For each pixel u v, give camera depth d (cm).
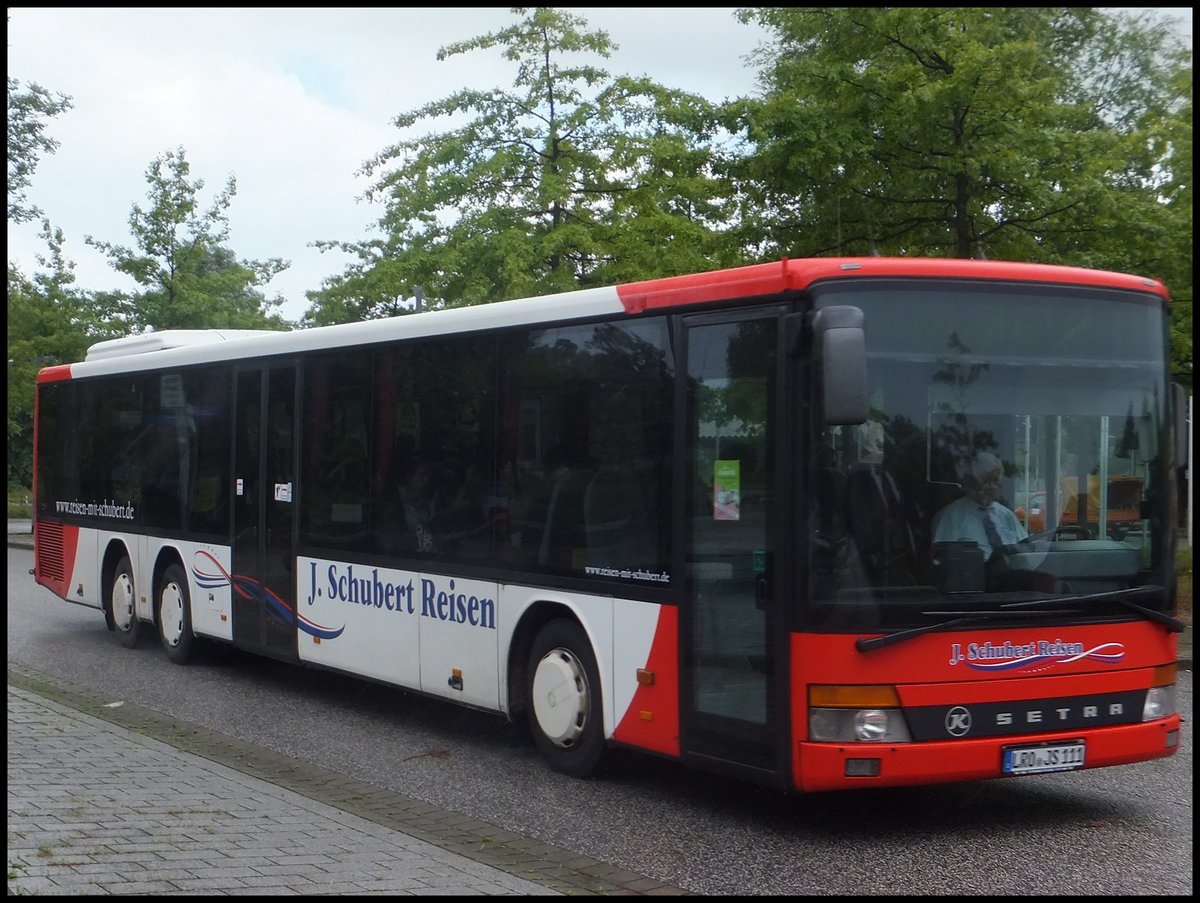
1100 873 657
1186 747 993
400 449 1041
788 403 716
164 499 1404
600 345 854
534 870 650
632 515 820
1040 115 1552
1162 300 795
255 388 1243
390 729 1054
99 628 1711
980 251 1653
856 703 695
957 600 714
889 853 697
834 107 1555
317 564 1140
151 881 589
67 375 1628
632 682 815
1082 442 758
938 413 727
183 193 3272
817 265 719
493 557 937
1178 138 1669
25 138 3478
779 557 714
